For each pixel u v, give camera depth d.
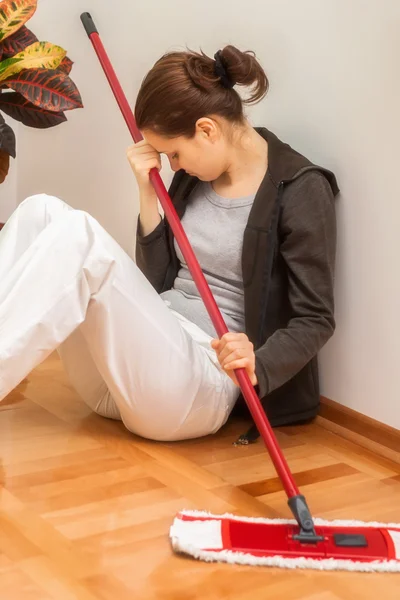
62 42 2.96
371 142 1.85
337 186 1.92
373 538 1.40
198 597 1.24
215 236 1.89
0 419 1.96
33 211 1.78
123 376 1.71
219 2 2.26
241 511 1.55
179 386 1.74
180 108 1.68
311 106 2.01
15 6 2.36
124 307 1.65
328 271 1.81
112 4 2.70
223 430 1.99
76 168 2.96
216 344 1.57
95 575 1.28
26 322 1.59
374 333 1.91
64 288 1.60
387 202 1.83
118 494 1.59
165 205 1.80
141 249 2.00
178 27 2.43
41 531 1.42
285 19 2.05
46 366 2.42
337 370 2.03
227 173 1.87
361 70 1.86
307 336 1.77
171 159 1.78
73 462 1.73
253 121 2.21
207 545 1.36
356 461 1.86
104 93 2.78
